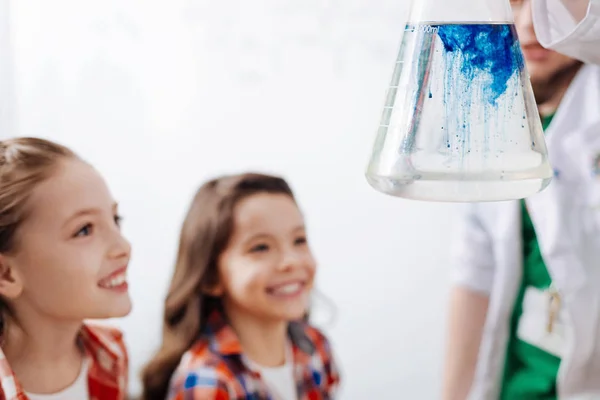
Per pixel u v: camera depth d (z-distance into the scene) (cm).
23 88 157
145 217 168
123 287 69
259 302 91
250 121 167
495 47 49
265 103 167
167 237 169
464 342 113
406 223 173
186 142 167
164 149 167
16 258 64
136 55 163
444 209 173
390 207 173
